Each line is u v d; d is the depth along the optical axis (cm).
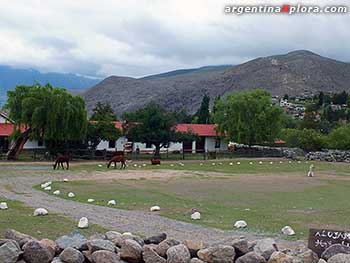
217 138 8275
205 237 1499
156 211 2086
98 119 6950
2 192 2747
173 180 3834
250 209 2255
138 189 3106
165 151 7625
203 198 2738
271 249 877
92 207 2155
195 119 10531
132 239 930
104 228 1606
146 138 6712
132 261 878
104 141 7150
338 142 7875
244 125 7594
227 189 3266
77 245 902
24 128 6269
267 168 5500
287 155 7400
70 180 3606
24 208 2030
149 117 6775
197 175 4375
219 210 2170
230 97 7906
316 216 2038
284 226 1741
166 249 878
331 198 2856
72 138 6112
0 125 6969
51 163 5409
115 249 903
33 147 6769
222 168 5331
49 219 1733
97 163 5609
